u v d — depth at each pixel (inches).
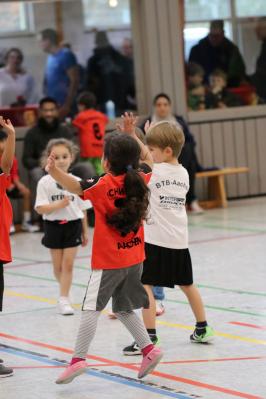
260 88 1121.4
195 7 1074.1
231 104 1109.7
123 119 426.0
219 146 1101.7
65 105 1038.4
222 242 781.9
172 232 431.8
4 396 364.8
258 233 824.9
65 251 535.8
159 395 356.2
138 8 1053.8
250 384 368.2
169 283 433.1
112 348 440.5
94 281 374.3
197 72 1083.9
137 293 381.1
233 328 472.4
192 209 1009.5
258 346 433.1
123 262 374.6
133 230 373.1
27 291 607.8
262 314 503.5
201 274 637.3
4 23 1000.2
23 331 487.2
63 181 373.1
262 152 1123.3
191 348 433.4
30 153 952.9
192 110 1088.2
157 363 374.9
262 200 1098.7
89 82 1045.2
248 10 1104.8
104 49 1045.2
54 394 364.5
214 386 366.6
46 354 433.7
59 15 1020.5
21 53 1008.9
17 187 938.7
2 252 399.9
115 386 372.8
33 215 975.6
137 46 1059.3
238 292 567.8
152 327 429.1
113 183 375.9
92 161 979.3
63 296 534.6
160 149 439.5
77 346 368.8
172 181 437.1
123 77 1057.5
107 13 1040.2
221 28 1091.3
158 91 1056.2
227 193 1114.1
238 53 1106.1
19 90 1009.5
